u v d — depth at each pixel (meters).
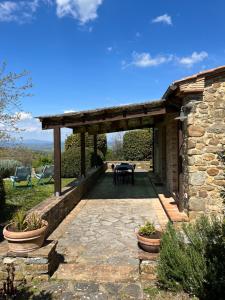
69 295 3.42
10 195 8.50
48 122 7.51
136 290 3.50
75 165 13.32
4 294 3.37
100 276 3.88
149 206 8.40
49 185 10.80
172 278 3.48
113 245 5.25
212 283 3.02
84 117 7.43
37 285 3.68
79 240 5.54
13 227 4.02
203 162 5.65
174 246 3.60
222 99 5.62
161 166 11.52
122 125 11.79
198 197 5.64
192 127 5.66
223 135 5.62
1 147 8.23
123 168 12.45
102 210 8.01
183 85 5.52
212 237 3.64
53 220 6.18
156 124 12.84
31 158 13.59
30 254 3.78
